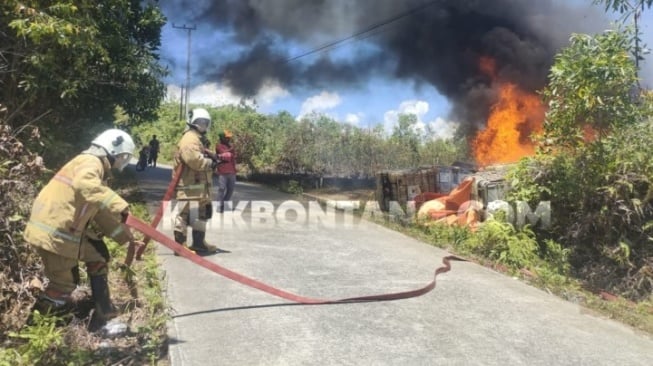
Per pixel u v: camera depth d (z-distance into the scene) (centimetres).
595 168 770
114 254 591
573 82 766
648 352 444
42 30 743
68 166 399
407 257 739
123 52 1172
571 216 809
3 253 420
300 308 495
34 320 363
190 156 636
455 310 518
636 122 781
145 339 405
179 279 566
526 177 836
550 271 704
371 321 473
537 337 460
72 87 895
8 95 827
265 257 691
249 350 397
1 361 339
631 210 730
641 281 704
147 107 1336
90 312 412
